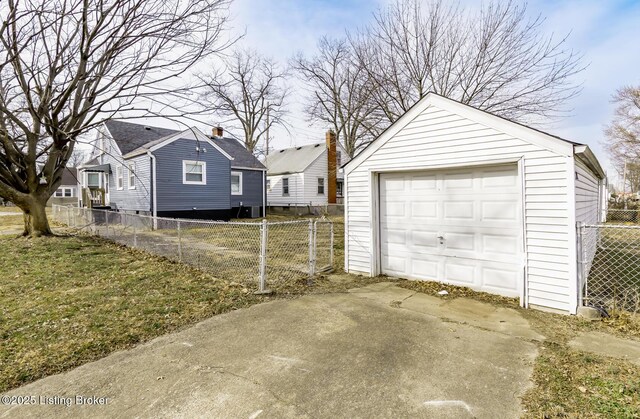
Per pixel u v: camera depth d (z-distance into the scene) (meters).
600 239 9.48
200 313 4.25
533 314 4.28
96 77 7.07
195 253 7.98
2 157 9.01
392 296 5.07
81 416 2.25
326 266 6.84
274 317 4.16
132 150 15.91
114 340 3.43
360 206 6.43
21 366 2.88
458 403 2.39
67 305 4.38
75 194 37.28
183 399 2.44
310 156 24.12
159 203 14.45
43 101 7.68
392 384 2.65
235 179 19.52
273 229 14.05
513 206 4.84
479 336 3.60
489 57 11.03
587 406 2.33
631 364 2.93
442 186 5.59
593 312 4.03
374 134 13.39
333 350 3.25
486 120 4.85
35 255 7.37
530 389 2.56
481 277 5.21
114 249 8.43
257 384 2.64
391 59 12.38
